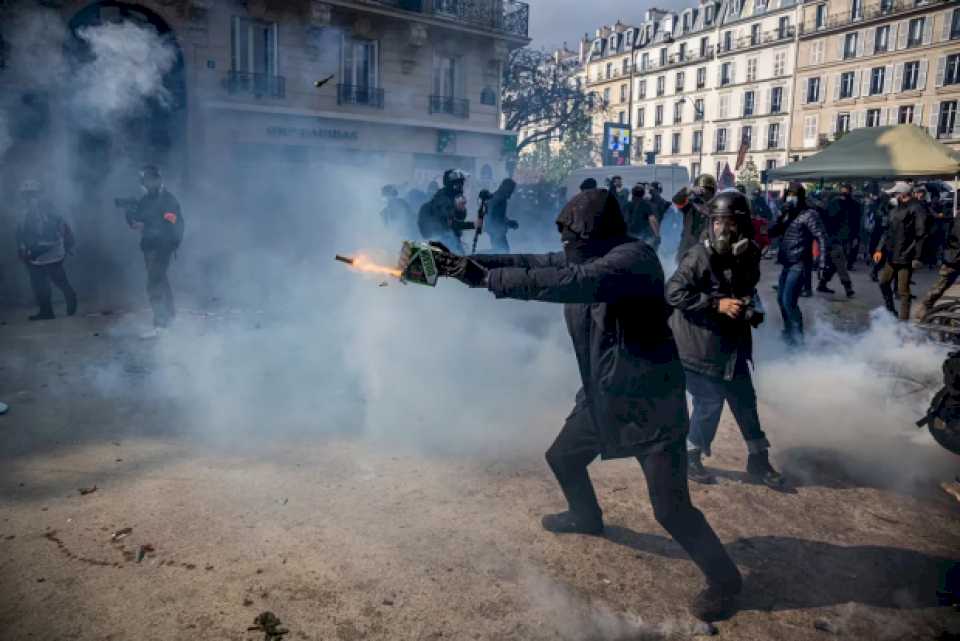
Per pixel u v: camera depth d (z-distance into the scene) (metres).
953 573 2.93
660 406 2.49
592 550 3.05
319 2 17.53
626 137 38.53
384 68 19.58
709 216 3.50
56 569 2.76
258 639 2.37
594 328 2.48
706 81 65.94
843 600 2.73
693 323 3.66
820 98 55.56
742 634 2.51
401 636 2.42
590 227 2.42
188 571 2.76
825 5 54.72
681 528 2.51
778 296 7.22
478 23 20.64
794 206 6.88
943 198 20.67
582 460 3.04
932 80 47.91
